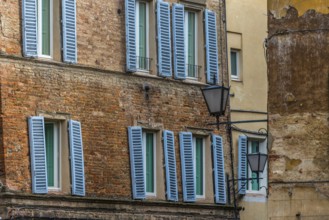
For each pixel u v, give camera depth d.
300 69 37.53
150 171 47.44
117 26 46.28
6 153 42.41
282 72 37.78
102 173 45.31
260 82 51.94
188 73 48.97
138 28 47.34
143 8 47.66
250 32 51.81
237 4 51.38
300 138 37.41
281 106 37.75
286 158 37.59
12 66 42.81
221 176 49.44
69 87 44.47
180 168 48.12
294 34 37.66
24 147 42.91
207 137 49.28
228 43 50.78
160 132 47.53
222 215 49.50
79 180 44.34
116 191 45.75
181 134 48.12
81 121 44.78
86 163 44.84
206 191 49.22
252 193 51.16
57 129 44.28
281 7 37.88
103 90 45.59
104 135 45.50
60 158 44.22
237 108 50.94
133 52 46.50
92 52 45.34
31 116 43.12
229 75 50.59
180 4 48.53
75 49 44.66
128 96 46.47
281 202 37.59
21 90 43.00
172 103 48.03
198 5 49.38
